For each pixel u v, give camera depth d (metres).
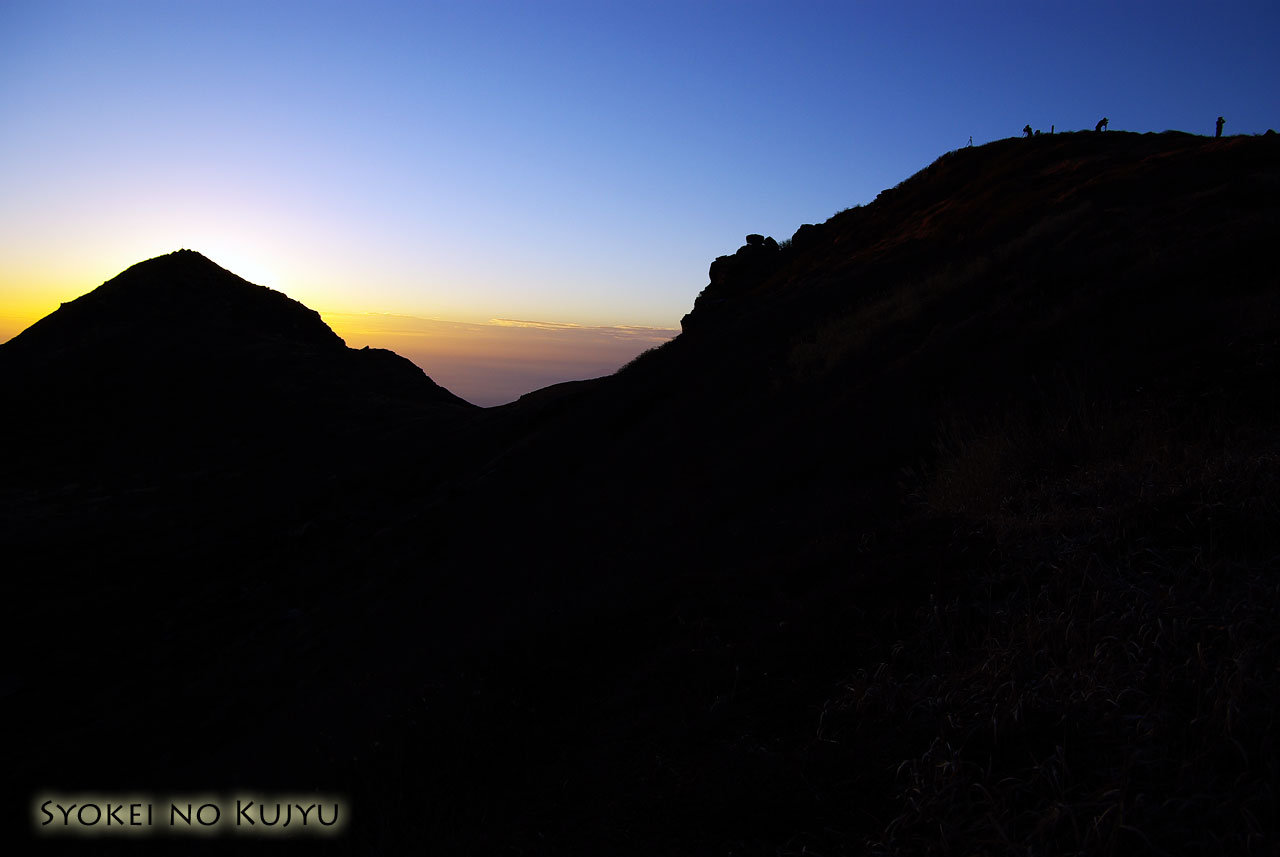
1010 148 32.78
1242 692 3.25
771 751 3.88
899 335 16.62
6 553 31.48
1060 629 4.21
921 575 5.57
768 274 40.16
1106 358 9.77
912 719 3.84
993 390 10.59
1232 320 9.30
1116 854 2.67
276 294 79.56
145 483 44.72
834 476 10.13
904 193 36.31
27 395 56.03
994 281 16.86
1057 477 6.90
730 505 10.87
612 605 6.69
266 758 6.88
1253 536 4.70
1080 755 3.24
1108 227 16.97
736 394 19.84
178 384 59.28
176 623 22.25
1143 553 4.88
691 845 3.33
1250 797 2.73
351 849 4.08
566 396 34.41
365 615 16.72
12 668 19.73
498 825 3.91
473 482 26.11
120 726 13.74
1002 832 2.78
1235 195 15.46
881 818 3.24
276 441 50.47
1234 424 6.74
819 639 5.02
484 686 5.56
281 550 27.53
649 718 4.59
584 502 16.55
